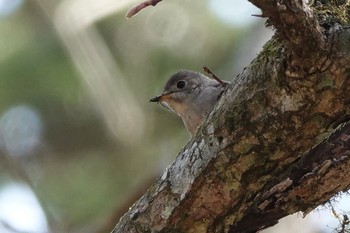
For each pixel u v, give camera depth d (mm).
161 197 5520
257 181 5254
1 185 11375
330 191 5254
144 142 11516
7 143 11633
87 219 11344
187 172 5391
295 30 4520
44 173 11844
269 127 5043
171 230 5543
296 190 5246
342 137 5051
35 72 11297
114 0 11312
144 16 11523
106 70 11484
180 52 11469
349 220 5973
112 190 11578
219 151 5230
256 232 5566
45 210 11203
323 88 4797
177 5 11648
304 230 9695
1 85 11344
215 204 5398
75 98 11477
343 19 4824
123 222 5711
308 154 5137
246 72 5098
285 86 4879
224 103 5191
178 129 11492
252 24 11227
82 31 11398
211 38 11406
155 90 11438
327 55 4680
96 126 11617
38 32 11492
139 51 11547
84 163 11797
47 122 11609
